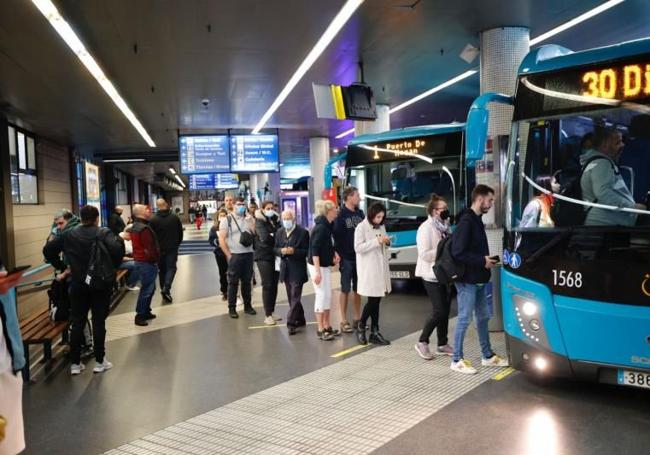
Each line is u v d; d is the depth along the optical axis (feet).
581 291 13.82
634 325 13.05
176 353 21.75
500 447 12.20
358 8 23.75
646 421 13.38
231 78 34.83
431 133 33.32
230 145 54.80
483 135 15.98
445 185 32.60
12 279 9.31
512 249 15.40
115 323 28.09
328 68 33.63
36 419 15.23
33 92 35.76
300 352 21.01
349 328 23.72
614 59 14.53
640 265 13.10
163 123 50.62
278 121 52.19
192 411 15.34
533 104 15.57
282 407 15.28
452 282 17.28
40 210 52.95
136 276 27.53
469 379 16.84
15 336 9.57
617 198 13.87
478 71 36.06
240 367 19.40
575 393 15.37
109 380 18.57
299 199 86.63
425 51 30.86
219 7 22.82
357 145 35.35
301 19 24.81
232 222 28.48
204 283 44.04
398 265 33.24
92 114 44.24
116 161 72.08
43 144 55.16
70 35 25.12
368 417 14.24
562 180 14.78
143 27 24.70
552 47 16.69
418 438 12.83
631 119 14.15
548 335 14.37
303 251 23.95
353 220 23.44
